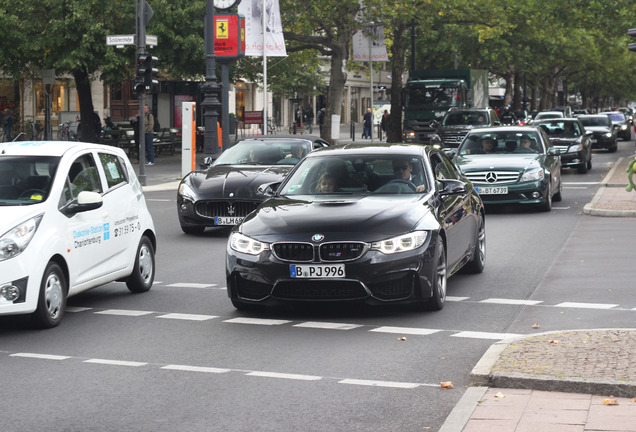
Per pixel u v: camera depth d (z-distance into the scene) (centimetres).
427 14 4884
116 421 686
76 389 776
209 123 3177
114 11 4109
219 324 1043
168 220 2139
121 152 1259
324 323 1037
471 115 4400
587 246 1633
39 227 1012
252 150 1977
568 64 9875
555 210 2255
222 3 3253
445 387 764
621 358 781
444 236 1116
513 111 7275
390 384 780
